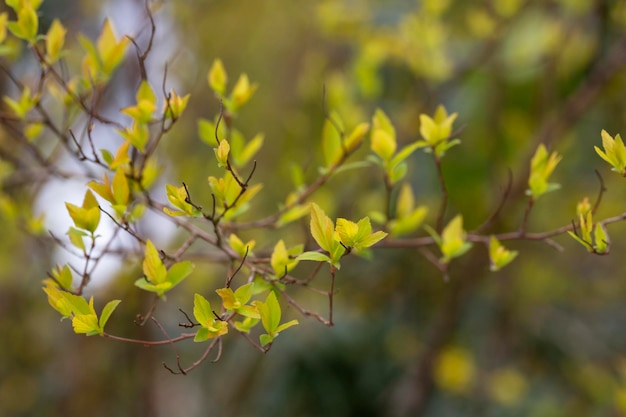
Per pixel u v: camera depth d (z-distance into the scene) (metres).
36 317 1.63
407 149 0.73
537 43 1.23
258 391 1.64
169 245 1.14
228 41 1.44
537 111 1.29
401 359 1.59
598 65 1.22
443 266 0.77
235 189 0.71
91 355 1.51
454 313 1.33
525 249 1.47
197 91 1.38
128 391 1.49
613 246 1.54
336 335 1.56
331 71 1.36
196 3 1.35
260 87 1.47
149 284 0.67
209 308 0.64
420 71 1.08
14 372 1.66
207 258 0.79
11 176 0.87
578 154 1.44
